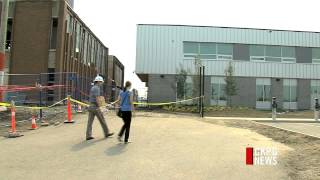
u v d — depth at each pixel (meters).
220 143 12.12
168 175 8.23
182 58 37.88
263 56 38.84
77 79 30.17
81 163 9.23
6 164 9.12
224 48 38.41
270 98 38.53
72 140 12.34
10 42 31.48
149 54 37.81
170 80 37.62
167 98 37.41
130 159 9.64
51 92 28.31
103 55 51.88
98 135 13.40
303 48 39.41
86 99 33.41
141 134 13.68
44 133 13.89
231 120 20.88
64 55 31.84
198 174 8.31
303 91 39.12
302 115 29.56
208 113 29.50
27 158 9.73
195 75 35.50
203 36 38.16
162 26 38.03
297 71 39.09
